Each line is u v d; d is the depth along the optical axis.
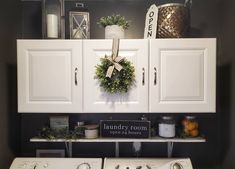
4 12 1.52
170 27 1.50
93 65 1.45
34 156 1.76
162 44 1.44
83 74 1.45
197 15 1.75
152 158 1.58
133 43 1.44
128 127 1.56
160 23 1.53
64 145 1.77
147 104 1.44
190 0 1.69
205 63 1.44
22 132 1.77
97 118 1.75
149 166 1.49
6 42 1.55
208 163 1.75
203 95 1.44
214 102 1.43
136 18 1.76
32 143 1.77
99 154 1.77
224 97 1.65
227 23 1.59
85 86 1.45
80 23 1.63
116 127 1.57
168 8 1.50
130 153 1.75
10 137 1.60
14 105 1.66
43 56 1.46
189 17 1.55
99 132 1.63
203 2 1.75
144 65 1.44
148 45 1.44
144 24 1.75
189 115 1.73
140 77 1.44
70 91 1.46
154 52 1.44
